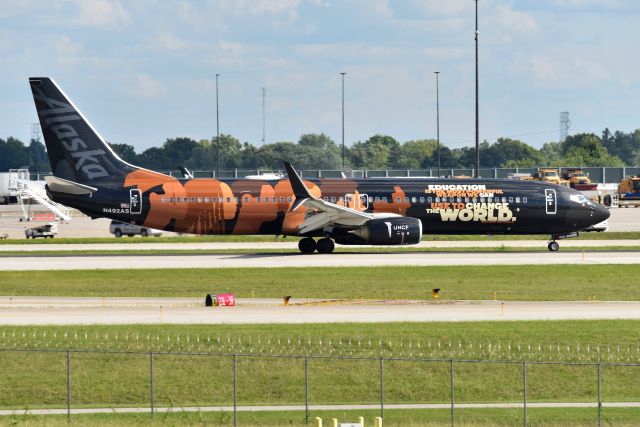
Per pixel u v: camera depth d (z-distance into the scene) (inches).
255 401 7642.7
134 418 7101.4
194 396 7716.5
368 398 7716.5
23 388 7819.9
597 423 6855.3
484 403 7559.1
